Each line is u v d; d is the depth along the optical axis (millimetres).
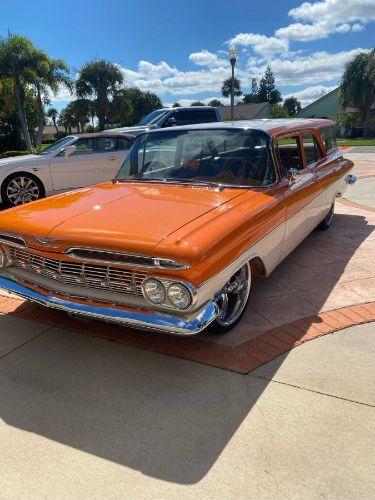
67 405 2799
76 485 2203
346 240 5961
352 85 39344
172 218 3053
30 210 3498
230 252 2994
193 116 12602
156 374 3084
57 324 3811
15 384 3020
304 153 4906
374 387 2875
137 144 4551
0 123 32469
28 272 3350
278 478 2211
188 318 2711
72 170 8766
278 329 3600
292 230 4320
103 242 2805
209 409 2721
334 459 2316
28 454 2408
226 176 3963
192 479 2219
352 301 4090
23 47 26328
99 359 3287
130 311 2828
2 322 3855
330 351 3283
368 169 13055
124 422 2635
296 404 2732
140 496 2131
